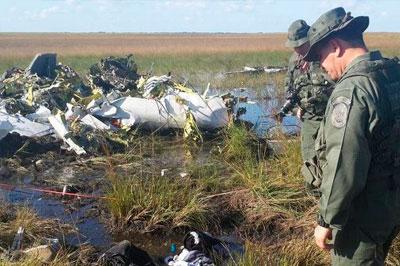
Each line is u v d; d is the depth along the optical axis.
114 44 67.31
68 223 5.41
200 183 6.22
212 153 8.08
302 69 5.73
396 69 2.42
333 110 2.35
